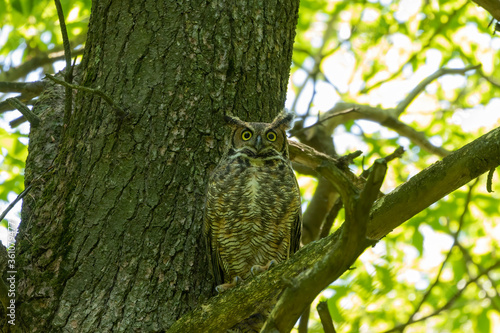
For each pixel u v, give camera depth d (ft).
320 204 46.06
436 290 59.82
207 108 30.58
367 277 52.47
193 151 29.73
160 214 28.25
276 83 33.17
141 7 31.86
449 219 58.08
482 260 59.82
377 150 57.82
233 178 30.99
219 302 24.12
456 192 56.13
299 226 33.63
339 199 39.19
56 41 59.52
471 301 58.18
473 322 57.21
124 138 29.27
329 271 18.95
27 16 55.72
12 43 59.31
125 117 29.45
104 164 28.99
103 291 26.61
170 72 30.63
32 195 30.35
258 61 32.48
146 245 27.61
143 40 31.19
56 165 30.48
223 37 31.81
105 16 32.32
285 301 19.52
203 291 27.68
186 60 30.94
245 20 32.55
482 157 20.81
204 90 30.76
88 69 31.73
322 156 37.78
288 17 34.32
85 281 26.81
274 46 33.22
